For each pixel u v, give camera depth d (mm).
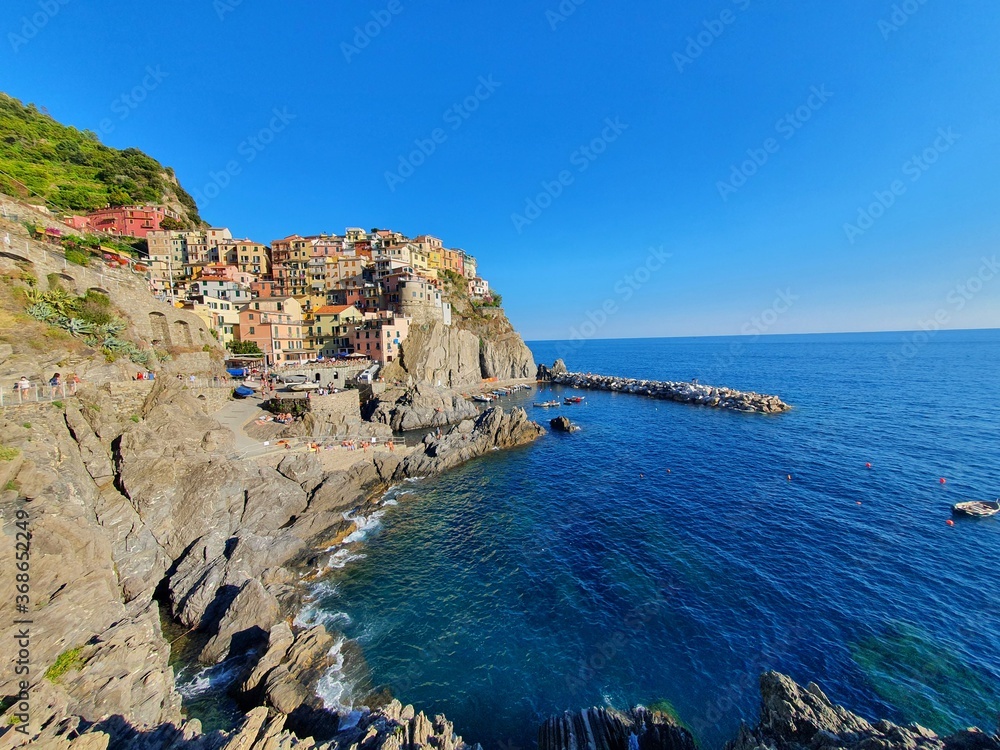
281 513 36625
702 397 97812
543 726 19578
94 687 16812
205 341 60875
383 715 18875
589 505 43125
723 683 21469
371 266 117500
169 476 31234
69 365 32750
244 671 22047
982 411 78688
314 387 63438
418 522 39938
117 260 50500
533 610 27328
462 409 85500
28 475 21234
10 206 44844
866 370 149750
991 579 28984
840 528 36562
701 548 33906
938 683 20859
